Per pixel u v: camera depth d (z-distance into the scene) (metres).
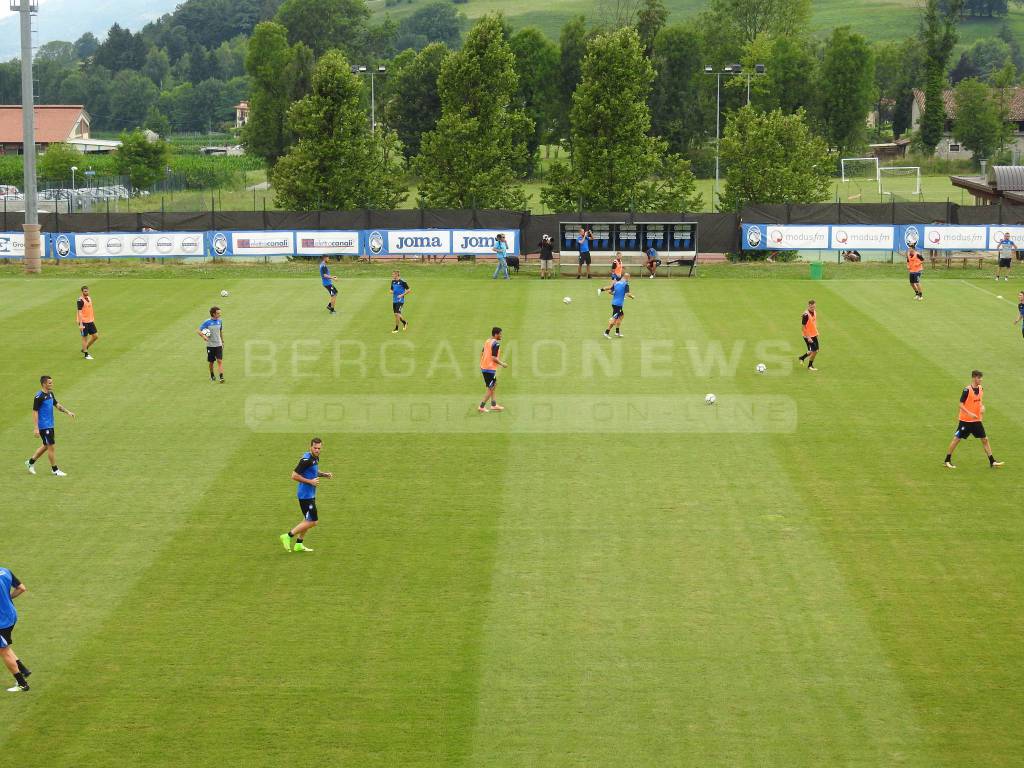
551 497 22.36
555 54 133.38
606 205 62.03
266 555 19.66
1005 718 14.48
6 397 29.53
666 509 21.69
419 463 24.41
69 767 13.56
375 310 40.91
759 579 18.55
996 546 19.80
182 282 47.25
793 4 146.00
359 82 61.25
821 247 53.72
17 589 15.34
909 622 17.02
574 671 15.69
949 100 147.25
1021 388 30.17
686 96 132.88
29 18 48.88
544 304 42.09
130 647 16.41
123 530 20.80
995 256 55.50
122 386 30.69
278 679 15.49
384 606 17.66
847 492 22.55
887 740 14.05
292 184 61.00
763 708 14.76
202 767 13.55
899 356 33.88
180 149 178.62
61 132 137.12
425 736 14.17
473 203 61.03
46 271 51.03
